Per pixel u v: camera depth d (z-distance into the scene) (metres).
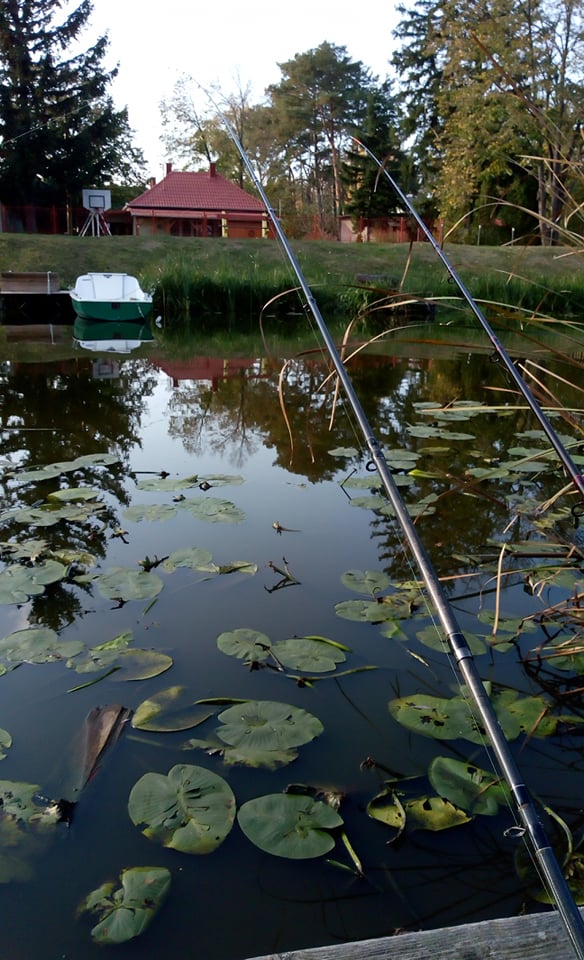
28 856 1.25
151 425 4.48
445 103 20.16
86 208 21.78
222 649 1.90
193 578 2.33
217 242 14.98
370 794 1.41
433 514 2.97
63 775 1.44
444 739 1.58
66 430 4.27
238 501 3.08
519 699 1.74
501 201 1.81
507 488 3.31
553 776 1.48
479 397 5.64
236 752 1.51
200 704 1.67
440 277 12.26
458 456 3.86
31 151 23.67
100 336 9.07
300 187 38.19
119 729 1.58
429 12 29.58
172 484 3.26
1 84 23.81
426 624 2.08
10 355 7.17
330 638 1.99
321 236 25.80
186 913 1.15
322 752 1.52
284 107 34.91
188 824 1.31
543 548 2.61
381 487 3.28
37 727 1.59
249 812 1.34
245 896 1.18
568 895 0.69
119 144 34.78
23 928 1.12
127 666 1.82
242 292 11.56
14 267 12.70
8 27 23.47
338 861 1.25
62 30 24.39
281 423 4.63
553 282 11.13
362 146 1.85
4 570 2.33
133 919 1.13
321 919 1.15
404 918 1.15
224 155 35.06
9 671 1.80
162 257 13.78
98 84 25.12
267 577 2.35
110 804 1.37
